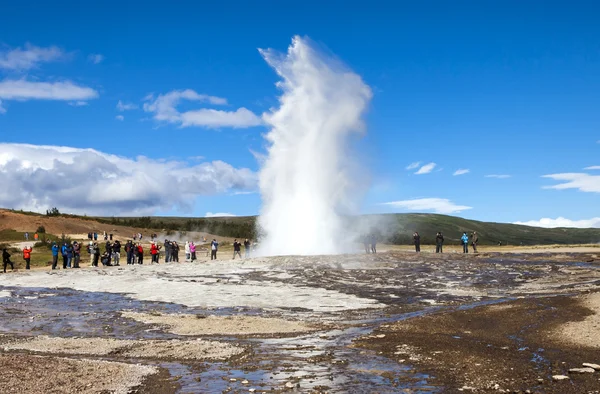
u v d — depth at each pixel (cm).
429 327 1560
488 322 1625
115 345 1359
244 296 2350
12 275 3522
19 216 8131
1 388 924
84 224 8800
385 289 2545
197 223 12212
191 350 1293
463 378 1012
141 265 4169
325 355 1230
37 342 1411
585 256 4147
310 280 2880
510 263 3681
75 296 2488
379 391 943
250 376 1058
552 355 1181
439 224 16112
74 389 942
